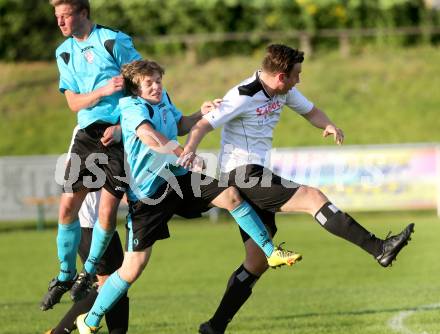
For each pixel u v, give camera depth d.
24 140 88.56
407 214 74.00
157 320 32.97
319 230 67.88
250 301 38.00
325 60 100.25
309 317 32.69
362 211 74.38
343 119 89.12
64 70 24.95
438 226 66.12
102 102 24.64
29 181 70.38
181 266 51.44
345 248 57.94
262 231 23.78
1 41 102.31
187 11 101.75
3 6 101.31
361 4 101.81
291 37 101.25
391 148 69.44
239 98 23.84
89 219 26.25
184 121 24.69
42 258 56.34
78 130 25.16
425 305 34.38
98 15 100.44
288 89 24.11
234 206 23.73
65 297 41.12
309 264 51.44
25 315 35.31
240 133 24.41
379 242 22.27
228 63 100.00
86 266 24.56
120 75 23.58
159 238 23.52
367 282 44.00
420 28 102.75
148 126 22.67
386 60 99.88
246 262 26.22
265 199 23.91
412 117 89.31
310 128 87.81
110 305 23.67
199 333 27.28
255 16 101.94
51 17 102.81
